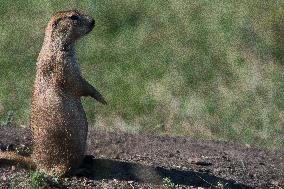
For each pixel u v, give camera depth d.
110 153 11.92
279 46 19.23
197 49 19.19
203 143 13.07
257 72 18.09
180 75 18.00
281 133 15.77
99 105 16.38
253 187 10.45
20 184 8.88
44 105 9.42
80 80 9.45
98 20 20.27
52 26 9.45
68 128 9.41
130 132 13.90
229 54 18.89
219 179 10.34
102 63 18.50
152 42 19.48
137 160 10.92
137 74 18.03
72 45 9.49
